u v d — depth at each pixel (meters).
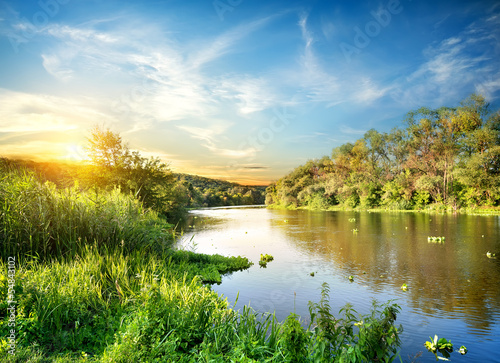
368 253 13.45
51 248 6.79
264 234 20.92
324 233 20.75
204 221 32.66
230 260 11.85
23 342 3.56
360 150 56.66
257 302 7.42
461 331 5.82
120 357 3.07
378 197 49.16
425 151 46.19
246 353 3.40
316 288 8.55
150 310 3.94
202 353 3.39
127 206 9.20
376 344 3.51
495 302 7.30
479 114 40.41
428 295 7.86
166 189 33.25
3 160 7.73
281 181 78.00
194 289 5.93
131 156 28.03
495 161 35.25
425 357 4.88
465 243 15.20
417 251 13.55
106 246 7.34
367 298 7.68
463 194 38.44
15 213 6.61
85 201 8.12
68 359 3.33
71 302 4.60
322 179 65.88
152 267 7.08
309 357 3.35
